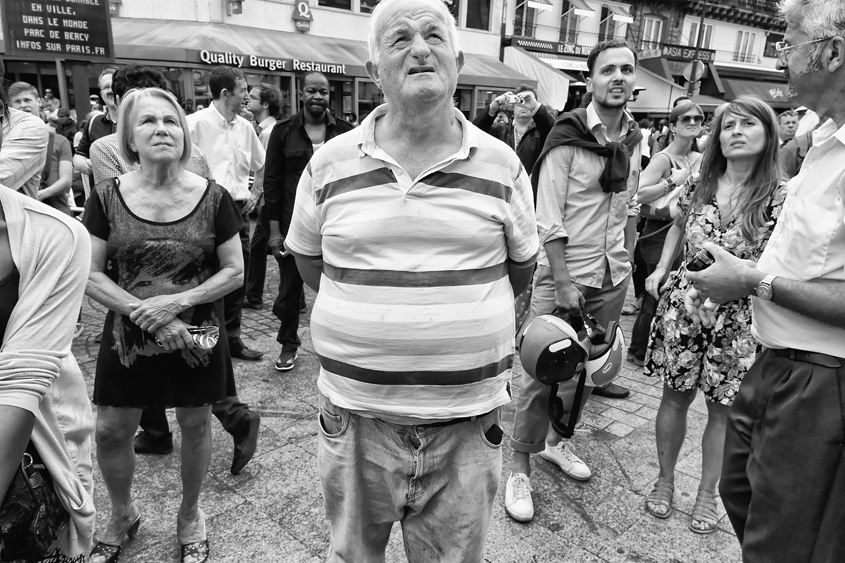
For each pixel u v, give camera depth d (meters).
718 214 2.46
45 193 4.13
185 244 2.04
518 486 2.57
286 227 3.91
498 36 18.44
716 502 2.52
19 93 4.18
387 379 1.43
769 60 29.39
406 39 1.33
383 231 1.38
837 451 1.41
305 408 3.42
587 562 2.24
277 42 13.09
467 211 1.39
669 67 22.69
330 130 4.00
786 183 2.37
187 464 2.13
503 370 1.53
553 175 2.53
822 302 1.37
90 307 5.09
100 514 2.43
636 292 5.22
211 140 4.37
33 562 1.25
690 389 2.47
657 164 4.23
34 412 1.16
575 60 20.44
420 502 1.56
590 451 3.07
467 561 1.61
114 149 2.99
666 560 2.26
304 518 2.43
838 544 1.42
